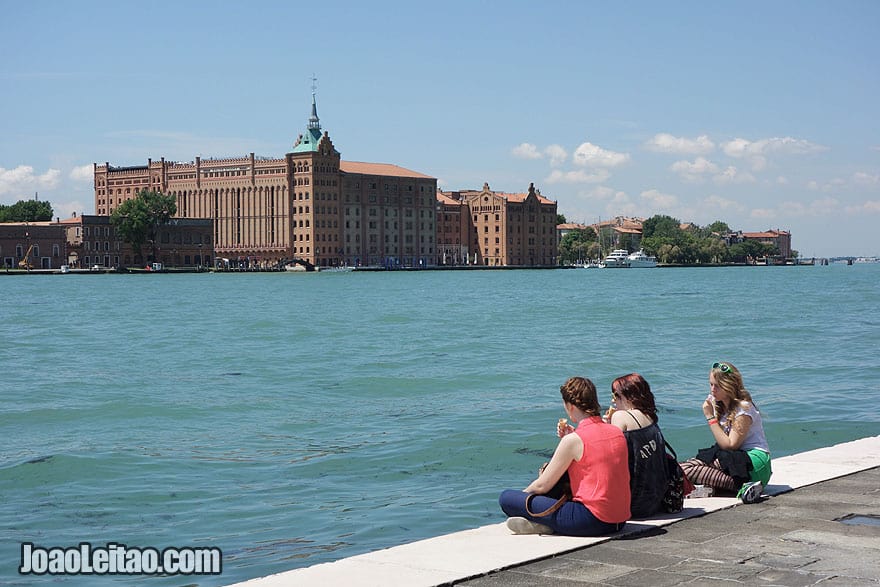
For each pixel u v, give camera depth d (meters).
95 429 32.56
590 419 14.25
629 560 12.89
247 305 129.50
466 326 84.19
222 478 24.17
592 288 191.00
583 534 13.99
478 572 12.35
